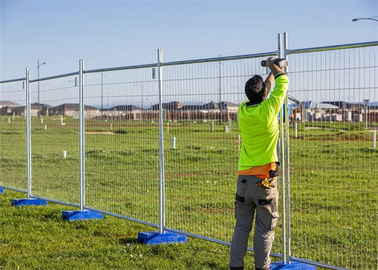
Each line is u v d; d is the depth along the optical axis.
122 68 9.40
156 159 11.27
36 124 12.32
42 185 13.09
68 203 10.88
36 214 10.66
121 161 11.16
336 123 6.45
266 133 5.97
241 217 6.18
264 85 6.25
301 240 7.63
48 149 15.75
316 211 9.03
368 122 6.12
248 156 6.07
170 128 8.64
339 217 9.03
